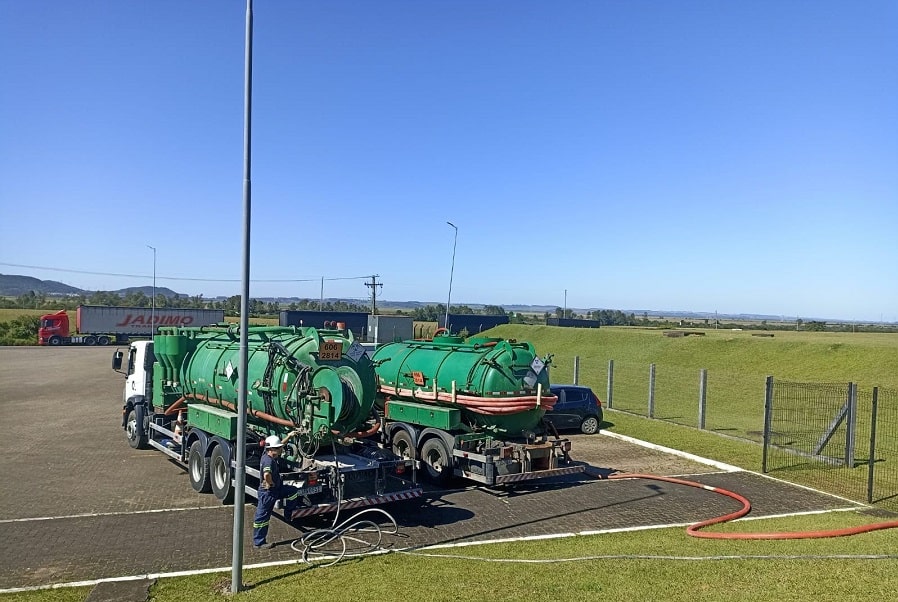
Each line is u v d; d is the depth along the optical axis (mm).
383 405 15609
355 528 10188
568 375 35656
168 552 8992
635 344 44938
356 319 54531
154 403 15273
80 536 9695
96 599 7305
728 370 35156
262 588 7531
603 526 10406
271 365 11109
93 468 14297
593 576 7430
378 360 15648
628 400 27234
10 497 11867
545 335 54625
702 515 11125
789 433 19156
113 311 67188
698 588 6965
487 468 12250
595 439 18953
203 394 13250
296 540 9469
